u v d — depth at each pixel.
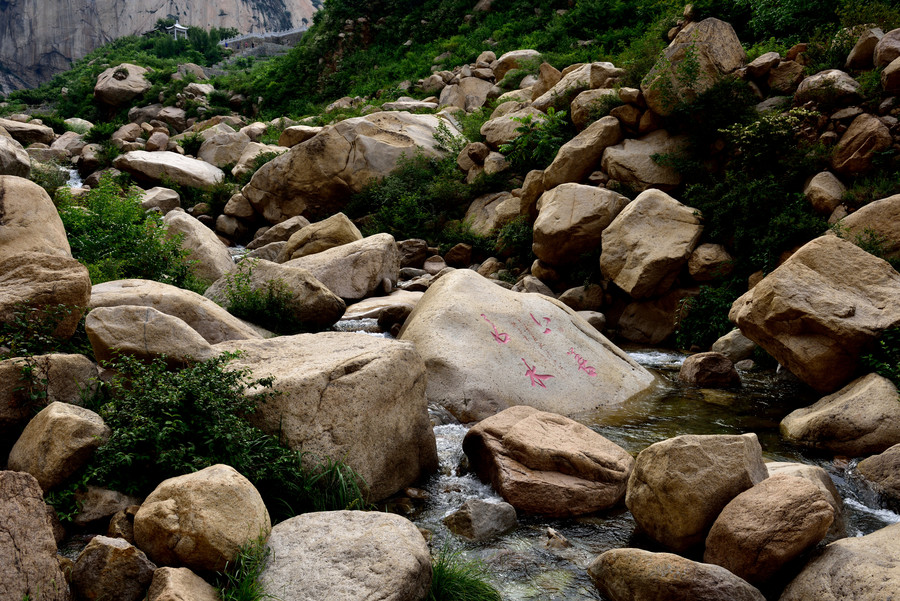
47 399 5.50
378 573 4.00
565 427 6.64
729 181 13.12
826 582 4.11
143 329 5.94
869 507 5.93
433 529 5.42
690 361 10.02
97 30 115.88
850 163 11.98
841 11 15.39
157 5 116.38
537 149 17.89
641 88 15.40
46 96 54.50
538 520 5.69
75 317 6.54
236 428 5.21
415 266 17.36
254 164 25.16
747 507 4.58
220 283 11.76
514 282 15.47
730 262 12.24
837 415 7.12
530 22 33.75
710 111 14.42
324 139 21.16
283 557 4.21
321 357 6.25
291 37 75.38
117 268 11.16
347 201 21.44
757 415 8.44
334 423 5.63
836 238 8.44
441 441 7.19
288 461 5.28
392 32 39.84
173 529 4.07
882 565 4.04
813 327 7.92
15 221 7.76
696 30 15.48
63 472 4.82
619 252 12.84
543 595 4.55
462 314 8.77
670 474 4.88
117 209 13.01
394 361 6.11
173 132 37.78
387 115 22.94
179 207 22.50
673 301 12.80
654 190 13.14
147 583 3.91
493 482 6.14
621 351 10.05
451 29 37.75
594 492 5.81
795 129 13.09
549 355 8.93
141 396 5.30
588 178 15.96
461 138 22.77
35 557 3.66
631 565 4.30
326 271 13.41
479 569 4.83
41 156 29.39
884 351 7.58
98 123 40.38
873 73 12.81
